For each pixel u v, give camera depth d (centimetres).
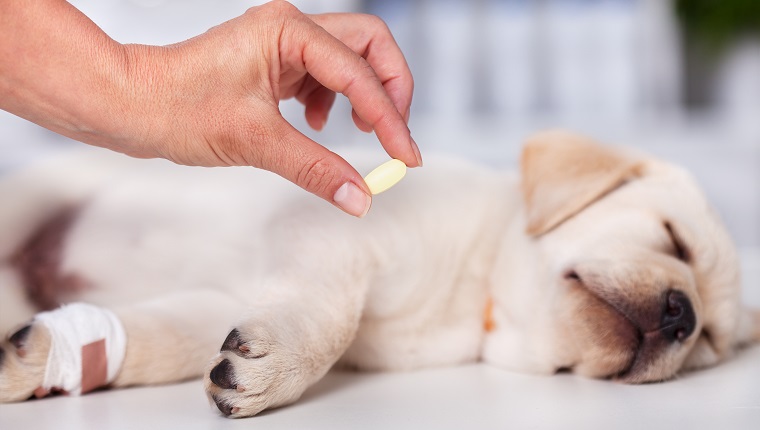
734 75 194
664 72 195
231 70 64
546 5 192
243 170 85
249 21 65
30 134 163
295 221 75
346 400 69
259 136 64
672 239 80
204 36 65
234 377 64
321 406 67
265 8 66
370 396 70
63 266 85
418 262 78
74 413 66
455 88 190
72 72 63
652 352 75
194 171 85
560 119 190
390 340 79
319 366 69
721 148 185
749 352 87
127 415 65
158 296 84
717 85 196
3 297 83
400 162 67
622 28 194
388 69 76
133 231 85
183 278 83
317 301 70
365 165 83
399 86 76
